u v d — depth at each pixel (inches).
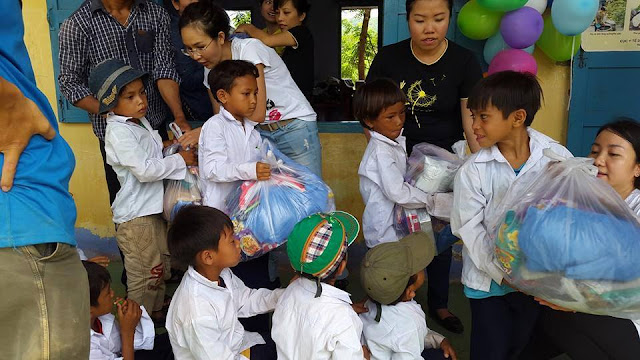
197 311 67.0
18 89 47.1
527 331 76.4
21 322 47.7
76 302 50.3
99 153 133.6
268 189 83.3
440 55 98.0
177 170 93.2
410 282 75.8
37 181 48.9
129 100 89.7
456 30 122.3
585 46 121.4
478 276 73.1
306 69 147.8
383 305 74.3
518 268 62.4
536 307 74.5
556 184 61.8
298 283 70.9
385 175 89.0
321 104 245.6
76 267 51.7
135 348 77.7
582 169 61.9
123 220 94.2
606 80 123.0
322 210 84.4
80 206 136.3
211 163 86.2
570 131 125.6
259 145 92.4
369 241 95.6
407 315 74.0
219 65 85.9
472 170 71.9
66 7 124.6
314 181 87.7
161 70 104.7
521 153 71.3
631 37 120.4
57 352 48.3
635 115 124.3
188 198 94.0
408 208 90.5
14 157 47.3
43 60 128.5
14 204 47.1
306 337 65.4
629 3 118.7
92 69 94.2
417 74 99.3
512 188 67.6
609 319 68.6
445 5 90.7
